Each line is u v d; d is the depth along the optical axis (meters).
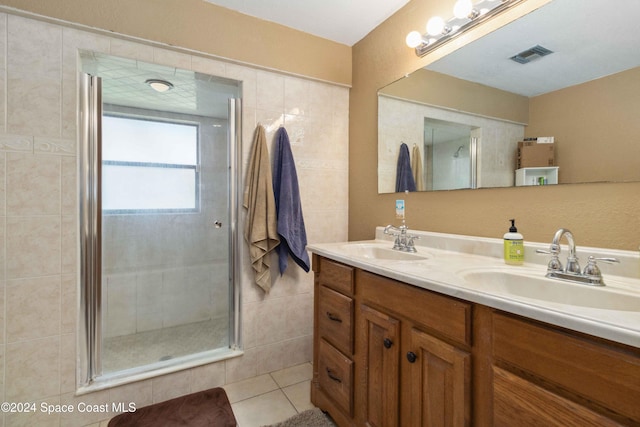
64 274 1.39
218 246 1.88
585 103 1.00
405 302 0.99
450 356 0.83
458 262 1.15
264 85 1.85
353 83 2.13
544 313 0.61
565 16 1.05
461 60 1.40
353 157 2.14
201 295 1.88
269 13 1.78
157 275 1.79
